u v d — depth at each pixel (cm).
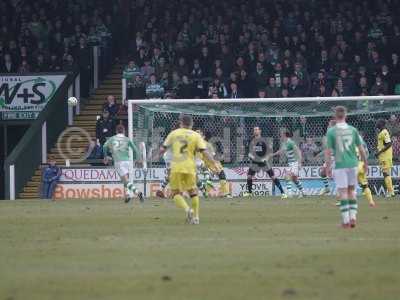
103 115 7194
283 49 7662
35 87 7756
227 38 7662
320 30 7719
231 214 4622
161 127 6781
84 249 3130
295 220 4228
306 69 7381
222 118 6788
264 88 7288
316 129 6750
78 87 7875
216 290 2292
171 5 8069
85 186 6906
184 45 7700
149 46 7800
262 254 2920
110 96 7238
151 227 3916
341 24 7744
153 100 6675
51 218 4503
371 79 7412
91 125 7744
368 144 6712
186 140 4050
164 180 6431
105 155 5878
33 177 7125
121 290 2314
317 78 7338
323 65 7506
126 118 7325
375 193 6681
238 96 7325
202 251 3020
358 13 7831
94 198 6738
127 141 5809
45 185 6875
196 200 4069
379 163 6531
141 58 7762
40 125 7212
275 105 6769
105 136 7156
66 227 3984
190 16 7869
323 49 7606
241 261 2772
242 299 2167
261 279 2441
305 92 7275
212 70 7588
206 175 6400
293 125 6756
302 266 2653
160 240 3378
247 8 7925
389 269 2573
